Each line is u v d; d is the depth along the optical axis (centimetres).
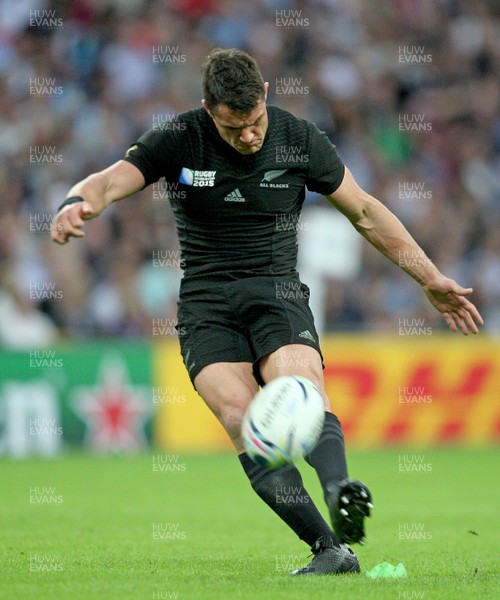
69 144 6975
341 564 1931
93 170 6962
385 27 8444
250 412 1761
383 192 7562
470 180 8019
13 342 5759
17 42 7381
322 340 5812
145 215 6556
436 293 2080
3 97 7144
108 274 6291
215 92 1817
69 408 5475
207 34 7800
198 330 1970
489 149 8250
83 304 6128
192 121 1953
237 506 3497
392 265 6806
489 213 7875
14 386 5378
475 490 4041
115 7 7631
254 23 7969
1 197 6475
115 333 6156
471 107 8356
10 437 5362
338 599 1672
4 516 3180
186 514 3262
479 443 6041
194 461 5216
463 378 6041
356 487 1706
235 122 1828
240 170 1942
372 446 5878
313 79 7856
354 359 5869
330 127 7750
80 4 7544
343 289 6606
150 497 3769
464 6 8800
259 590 1753
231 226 1969
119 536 2698
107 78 7369
